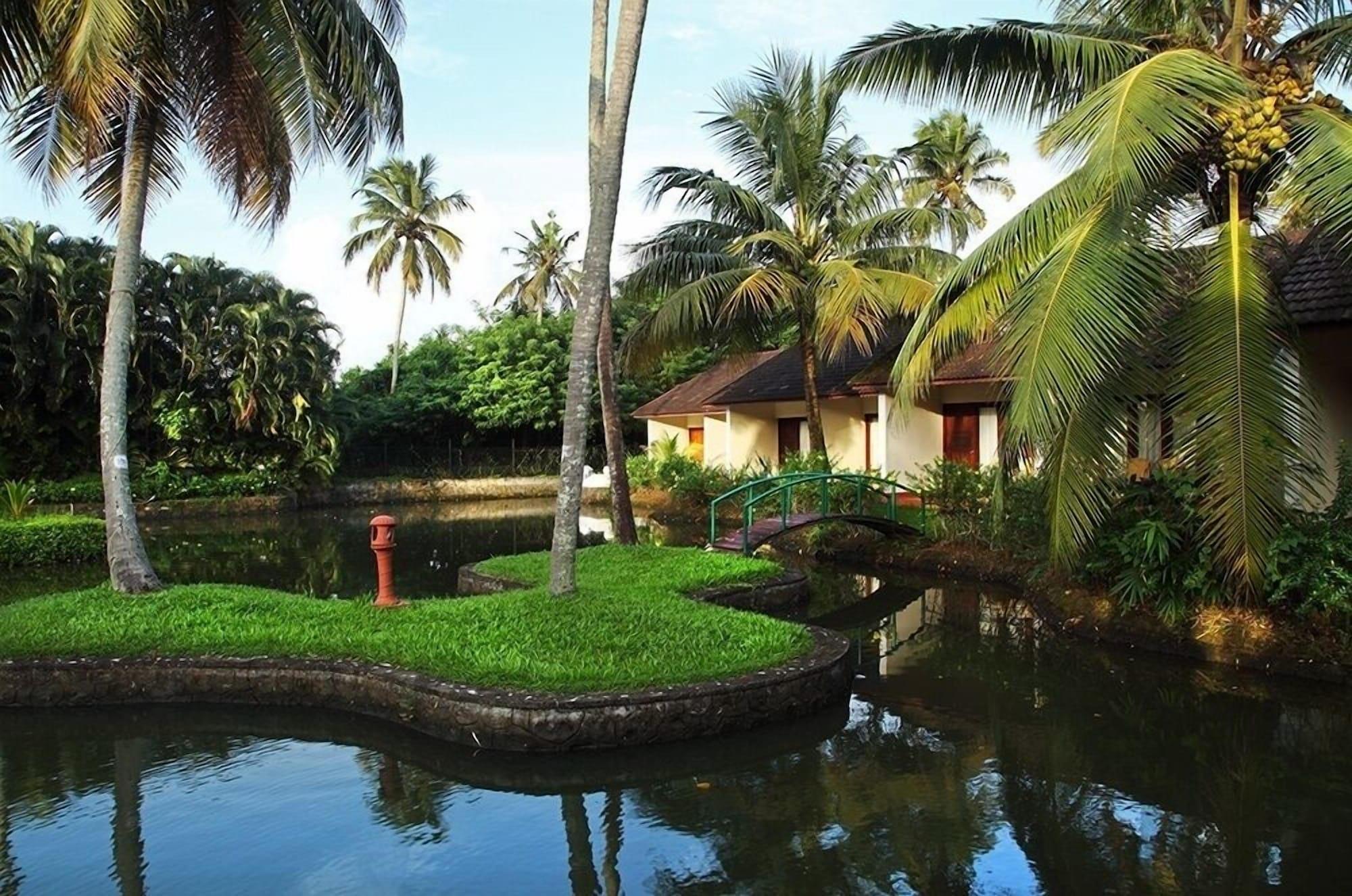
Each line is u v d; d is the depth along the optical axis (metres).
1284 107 7.75
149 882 4.48
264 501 25.95
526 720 5.89
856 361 20.25
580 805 5.41
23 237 22.91
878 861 4.64
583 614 7.72
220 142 10.41
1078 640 9.12
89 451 24.66
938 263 15.81
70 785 5.72
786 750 6.27
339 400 30.84
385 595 8.57
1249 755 6.01
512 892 4.38
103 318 23.88
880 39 9.52
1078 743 6.34
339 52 9.80
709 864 4.64
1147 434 9.12
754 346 17.75
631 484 26.72
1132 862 4.58
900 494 17.48
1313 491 7.61
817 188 15.87
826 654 7.16
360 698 6.78
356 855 4.77
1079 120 6.99
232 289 26.73
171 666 7.12
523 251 43.06
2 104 8.52
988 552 12.61
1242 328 7.29
